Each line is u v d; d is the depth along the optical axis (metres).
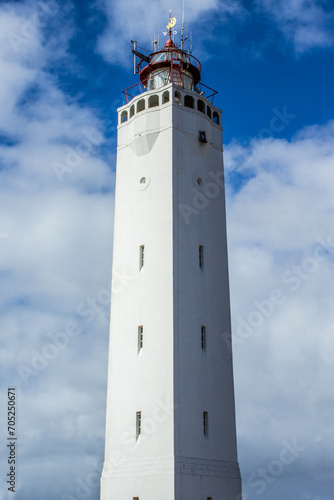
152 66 60.22
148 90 60.34
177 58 60.41
